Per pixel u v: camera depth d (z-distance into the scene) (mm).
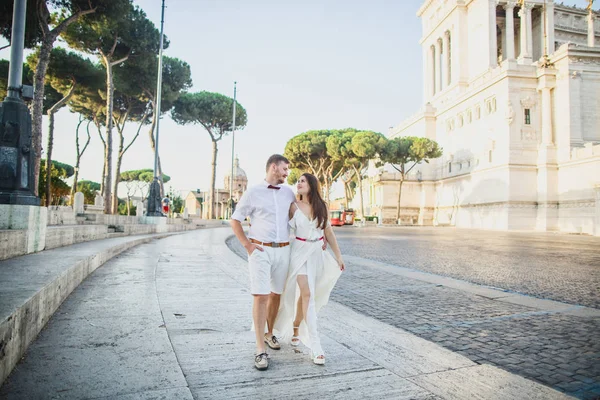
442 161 60406
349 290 7230
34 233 6848
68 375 2633
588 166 37625
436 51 71250
